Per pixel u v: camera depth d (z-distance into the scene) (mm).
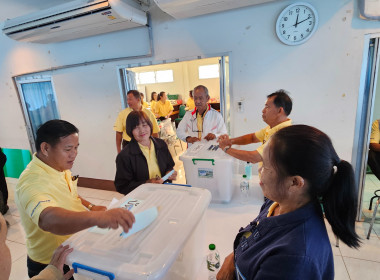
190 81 8422
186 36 2557
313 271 474
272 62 2311
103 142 3404
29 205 805
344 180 520
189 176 1544
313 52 2160
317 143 506
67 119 3531
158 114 6129
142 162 1432
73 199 1065
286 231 545
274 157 541
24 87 3734
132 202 966
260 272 515
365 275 1777
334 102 2203
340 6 1996
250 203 1454
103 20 2301
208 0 1979
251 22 2287
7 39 3496
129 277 611
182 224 798
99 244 727
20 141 3988
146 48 2770
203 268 938
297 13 2105
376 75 2035
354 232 537
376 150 2416
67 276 702
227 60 2498
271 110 1513
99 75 3125
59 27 2461
